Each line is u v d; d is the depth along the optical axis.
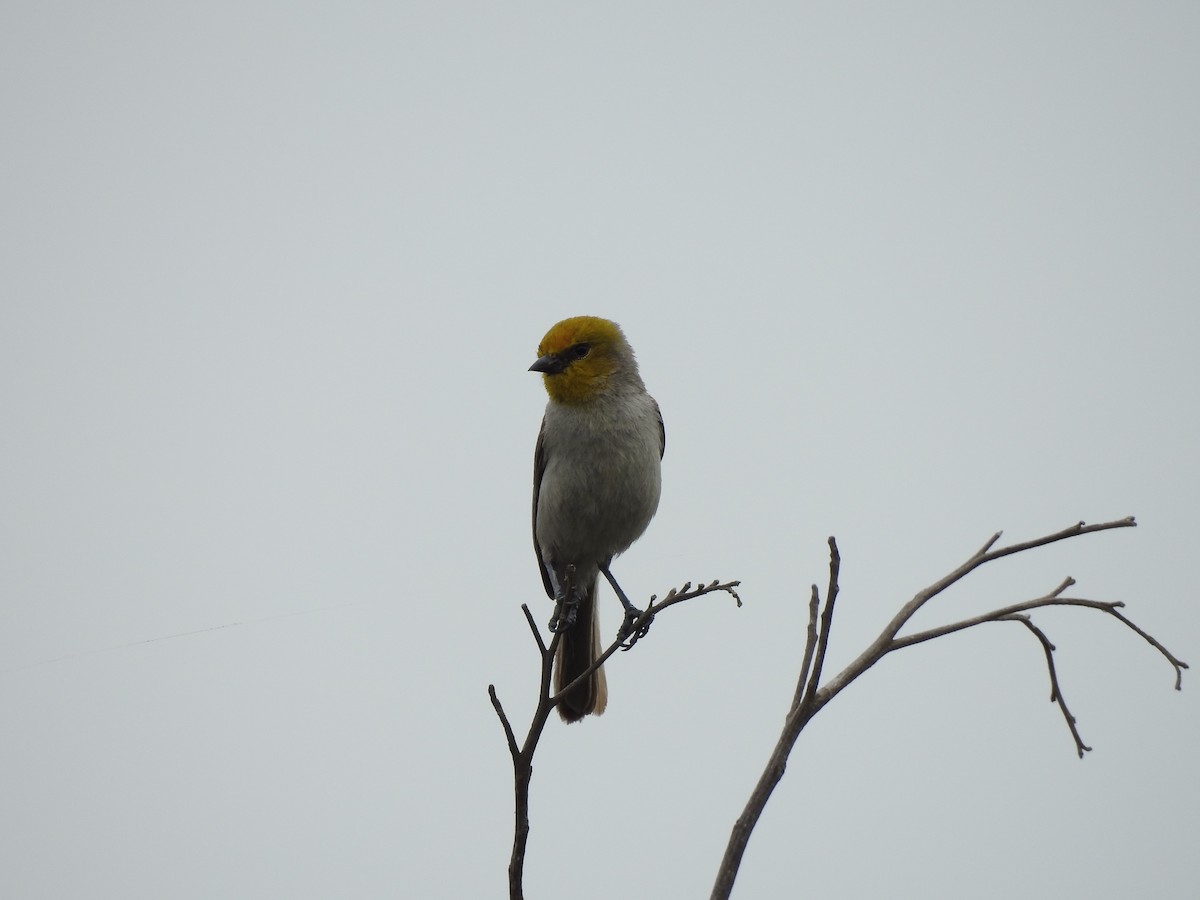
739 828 4.94
